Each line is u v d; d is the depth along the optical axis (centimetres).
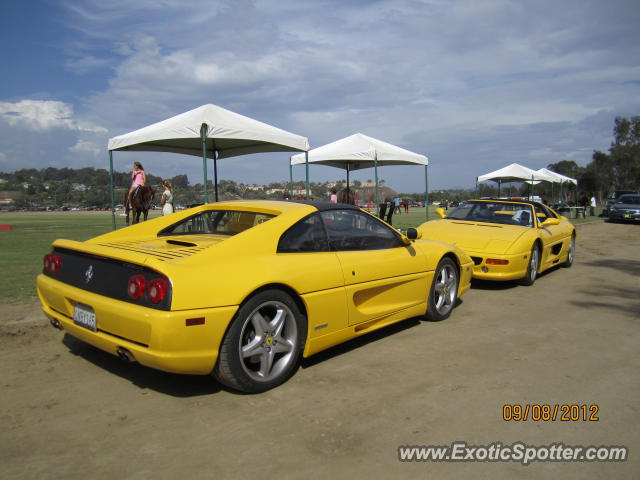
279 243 332
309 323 336
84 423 268
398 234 443
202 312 272
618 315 527
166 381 329
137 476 217
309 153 1243
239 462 229
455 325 484
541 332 459
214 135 847
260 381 306
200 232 399
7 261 847
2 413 279
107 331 291
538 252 723
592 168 7144
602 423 274
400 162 1544
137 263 279
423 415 281
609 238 1489
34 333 422
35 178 18700
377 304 408
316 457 234
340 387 322
